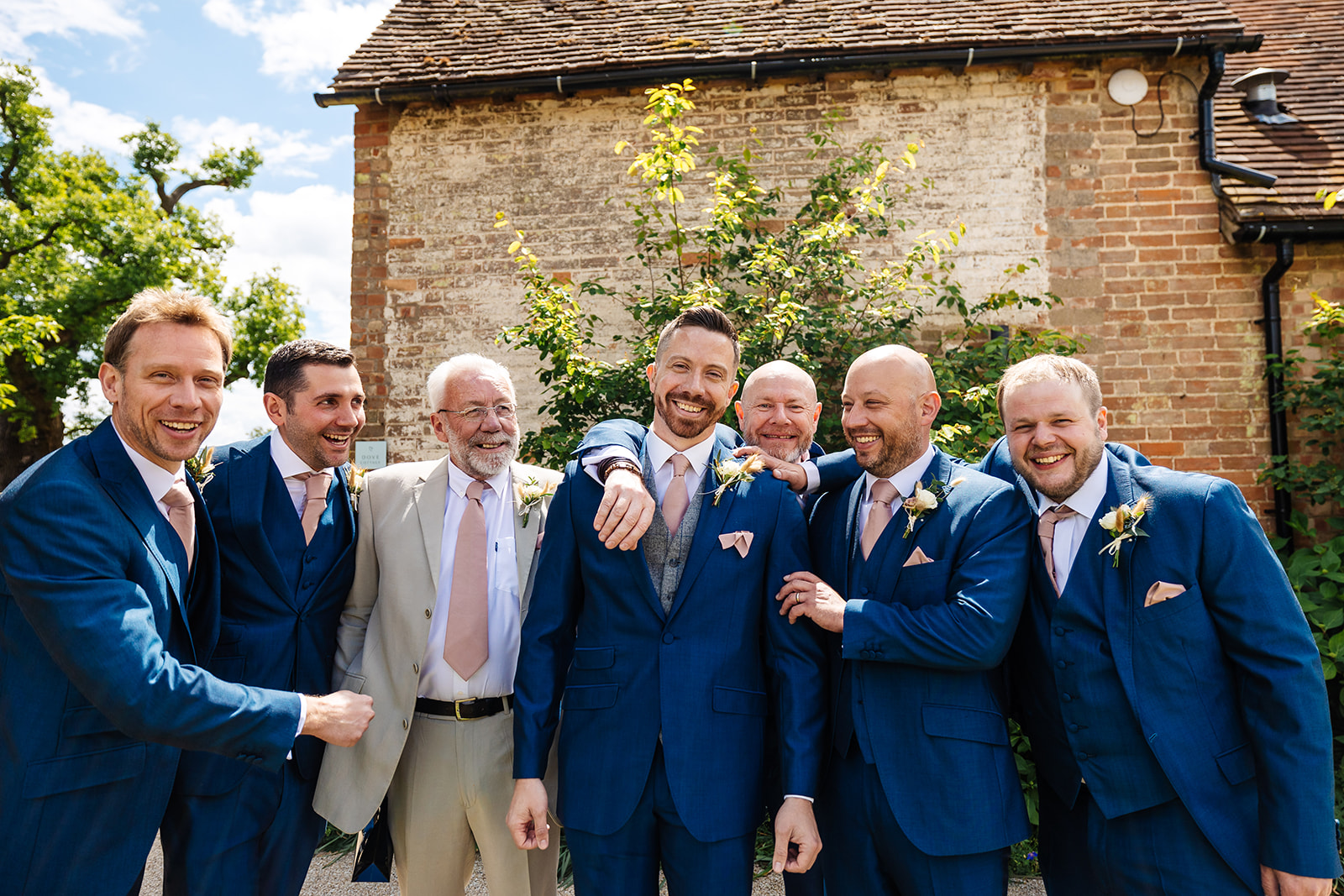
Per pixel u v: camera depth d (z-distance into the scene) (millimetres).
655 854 2107
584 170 5926
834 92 5801
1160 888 1867
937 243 5086
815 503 2498
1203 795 1848
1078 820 2084
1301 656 1843
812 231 5336
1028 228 5586
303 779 2406
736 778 2047
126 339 2018
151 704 1796
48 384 14531
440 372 2650
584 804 2076
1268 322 5297
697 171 5863
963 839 1907
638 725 2074
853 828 2068
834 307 5145
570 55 6008
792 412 2816
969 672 2041
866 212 5500
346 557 2533
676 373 2205
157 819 2035
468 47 6293
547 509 2643
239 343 16531
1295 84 6270
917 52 5547
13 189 15648
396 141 6066
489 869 2471
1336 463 5223
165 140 17719
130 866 1976
